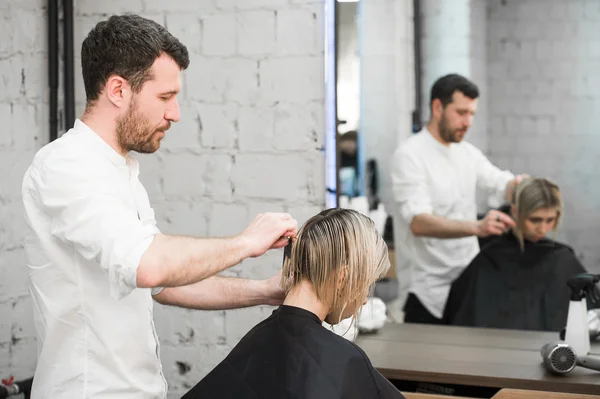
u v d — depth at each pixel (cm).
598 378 193
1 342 227
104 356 146
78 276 144
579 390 189
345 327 219
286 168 237
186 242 135
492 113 319
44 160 142
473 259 293
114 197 139
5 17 227
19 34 231
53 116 240
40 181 141
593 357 197
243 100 238
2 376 227
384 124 299
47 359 148
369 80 297
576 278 205
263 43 236
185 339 248
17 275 232
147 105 144
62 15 240
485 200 309
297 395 141
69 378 146
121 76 142
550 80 320
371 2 291
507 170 315
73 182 138
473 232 292
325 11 232
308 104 234
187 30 240
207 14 238
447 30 320
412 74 314
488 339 235
